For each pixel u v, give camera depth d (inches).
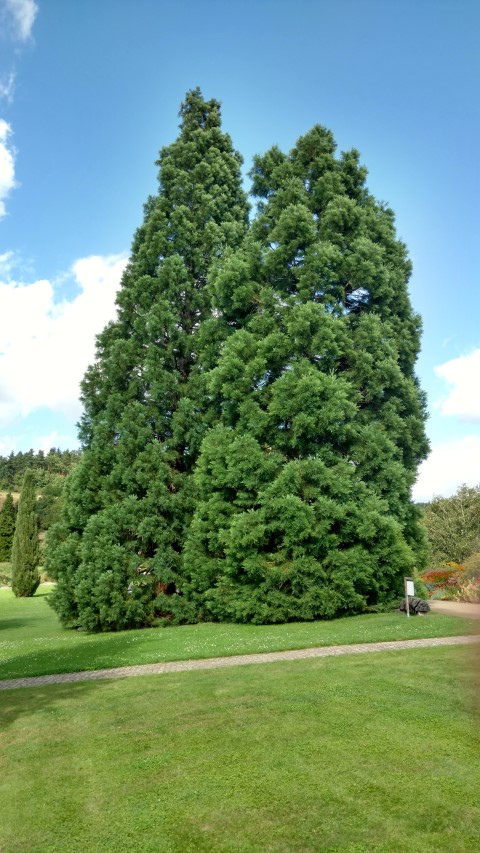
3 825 189.5
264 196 836.0
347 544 649.0
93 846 174.4
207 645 487.2
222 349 721.6
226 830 177.6
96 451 797.2
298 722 262.4
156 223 889.5
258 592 625.9
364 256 717.9
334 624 572.7
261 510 629.0
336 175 770.8
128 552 739.4
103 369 848.3
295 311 673.0
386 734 242.2
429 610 593.9
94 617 704.4
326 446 652.1
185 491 765.9
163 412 805.2
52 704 326.3
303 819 180.4
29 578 1502.2
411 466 749.3
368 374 684.1
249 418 668.7
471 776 201.8
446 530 1002.1
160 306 824.9
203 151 967.6
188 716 282.7
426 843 164.1
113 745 251.3
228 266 736.3
